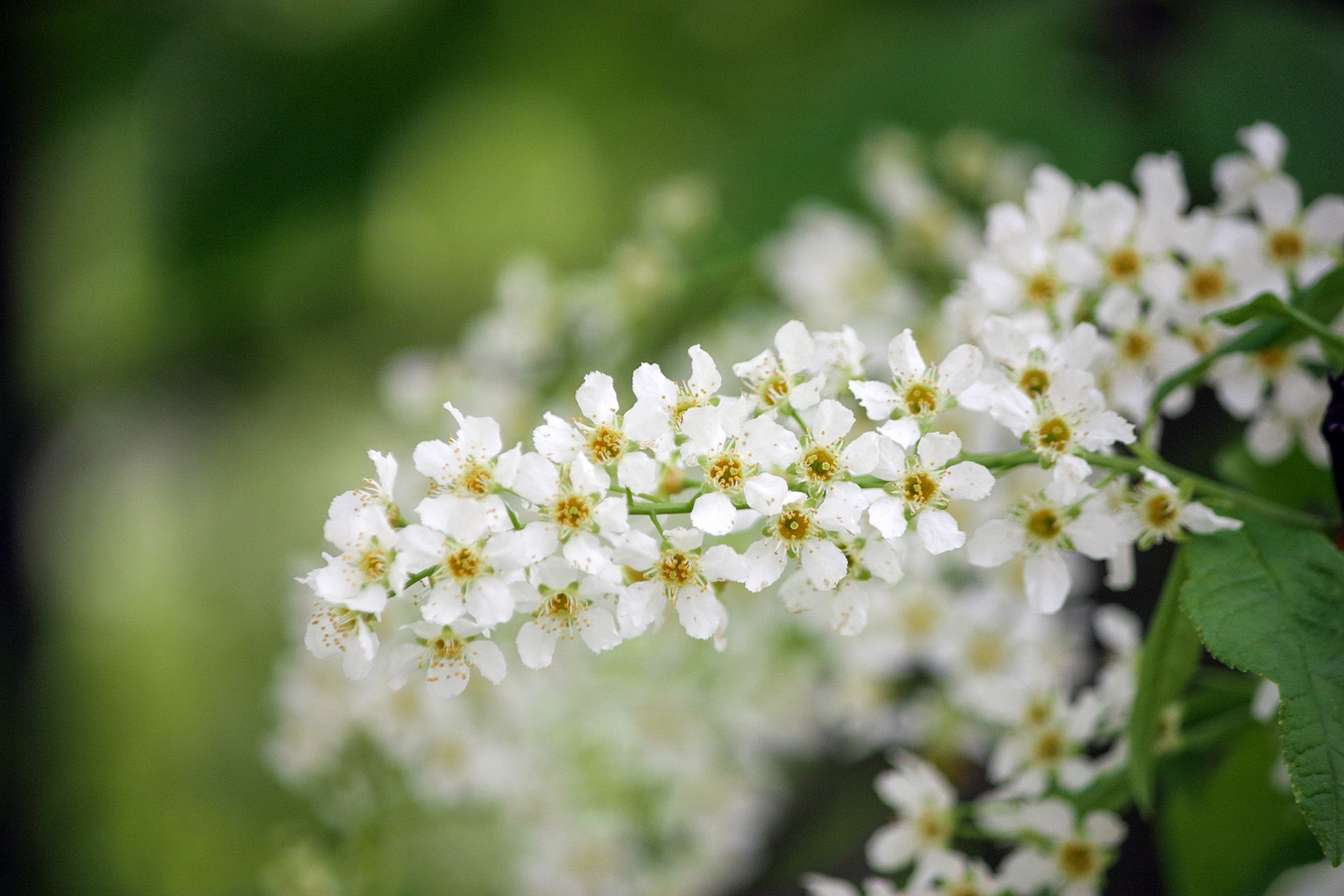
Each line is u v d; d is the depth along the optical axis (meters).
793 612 0.35
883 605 0.45
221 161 0.74
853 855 0.53
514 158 0.78
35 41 0.78
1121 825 0.37
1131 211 0.37
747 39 0.76
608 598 0.34
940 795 0.39
